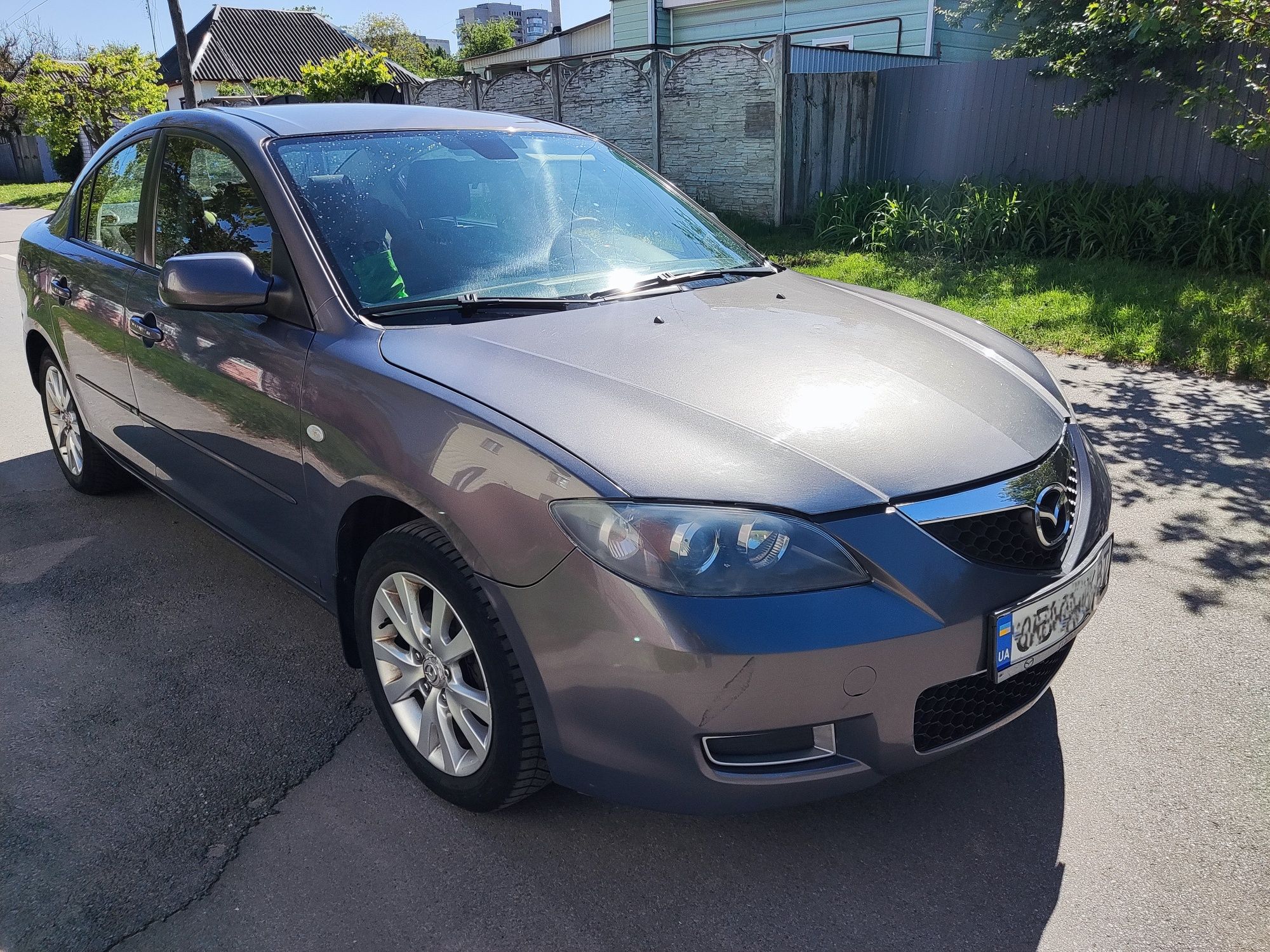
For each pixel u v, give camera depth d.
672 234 3.47
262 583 3.84
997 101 11.37
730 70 12.04
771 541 1.98
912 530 2.07
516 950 2.10
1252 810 2.46
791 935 2.12
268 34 45.78
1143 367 6.34
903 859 2.34
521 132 3.59
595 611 2.02
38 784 2.65
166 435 3.59
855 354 2.63
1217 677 3.04
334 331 2.69
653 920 2.17
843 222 10.99
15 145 35.47
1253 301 7.44
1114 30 9.34
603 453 2.10
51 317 4.37
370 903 2.22
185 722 2.93
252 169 3.01
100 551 4.14
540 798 2.58
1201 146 9.80
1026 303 7.76
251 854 2.38
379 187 3.04
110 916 2.19
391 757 2.76
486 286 2.87
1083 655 3.19
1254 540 3.96
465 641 2.36
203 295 2.70
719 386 2.35
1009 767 2.65
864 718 2.05
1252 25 7.32
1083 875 2.27
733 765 2.04
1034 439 2.44
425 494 2.30
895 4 14.88
